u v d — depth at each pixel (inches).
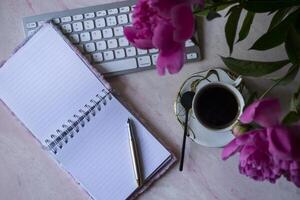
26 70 30.7
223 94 28.1
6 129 30.9
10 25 31.9
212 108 28.2
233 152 20.5
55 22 30.9
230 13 22.0
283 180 28.9
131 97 30.7
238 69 24.4
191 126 29.0
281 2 20.7
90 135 29.9
